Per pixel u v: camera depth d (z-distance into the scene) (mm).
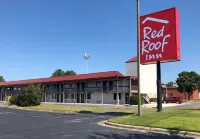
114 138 13047
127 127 16781
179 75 76125
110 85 59094
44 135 14234
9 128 17359
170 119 16609
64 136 13781
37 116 26891
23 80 83312
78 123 19812
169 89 86375
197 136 13320
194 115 17750
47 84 72125
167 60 20922
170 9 20875
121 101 58031
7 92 84812
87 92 63125
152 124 16062
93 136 13688
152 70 66250
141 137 13234
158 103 21562
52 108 37781
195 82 74375
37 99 46375
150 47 21844
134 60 64562
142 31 22391
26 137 13719
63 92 68438
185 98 83500
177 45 20500
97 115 26844
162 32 21219
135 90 58594
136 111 29828
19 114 30000
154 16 21750
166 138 12883
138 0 20969
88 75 64312
